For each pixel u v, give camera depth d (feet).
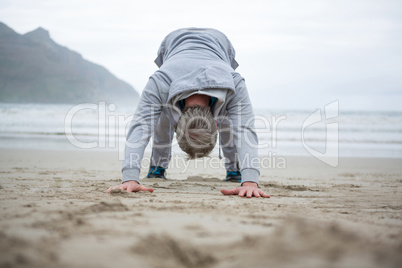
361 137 43.86
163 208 7.27
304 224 3.91
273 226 5.80
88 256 4.02
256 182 10.14
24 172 16.21
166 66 10.06
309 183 14.74
